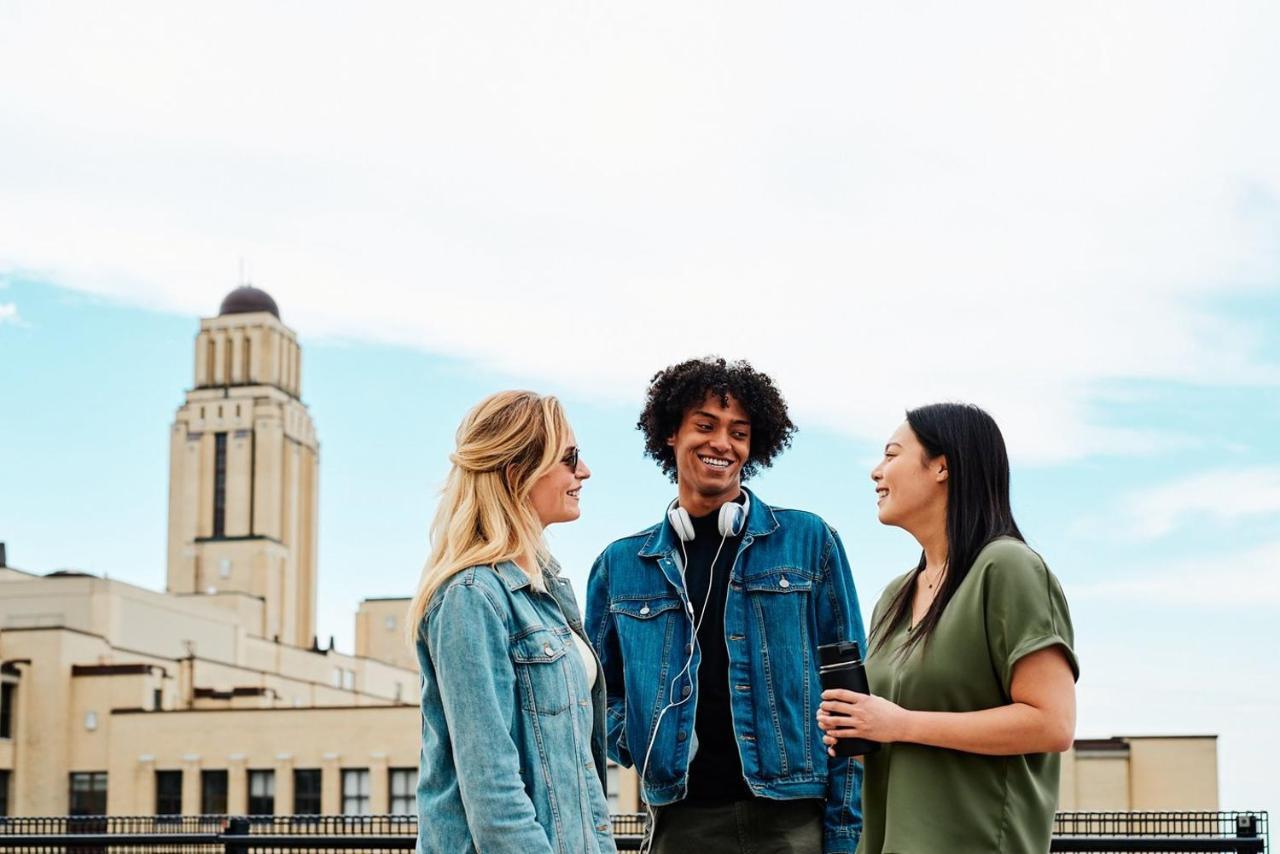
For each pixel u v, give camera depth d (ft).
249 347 348.18
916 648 11.19
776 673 14.02
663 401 14.78
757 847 13.71
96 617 209.15
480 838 10.85
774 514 14.73
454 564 11.55
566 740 11.63
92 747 169.99
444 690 11.25
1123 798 132.98
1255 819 16.66
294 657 254.06
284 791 161.79
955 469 11.25
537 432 11.96
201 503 338.13
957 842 10.64
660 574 14.56
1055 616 10.70
